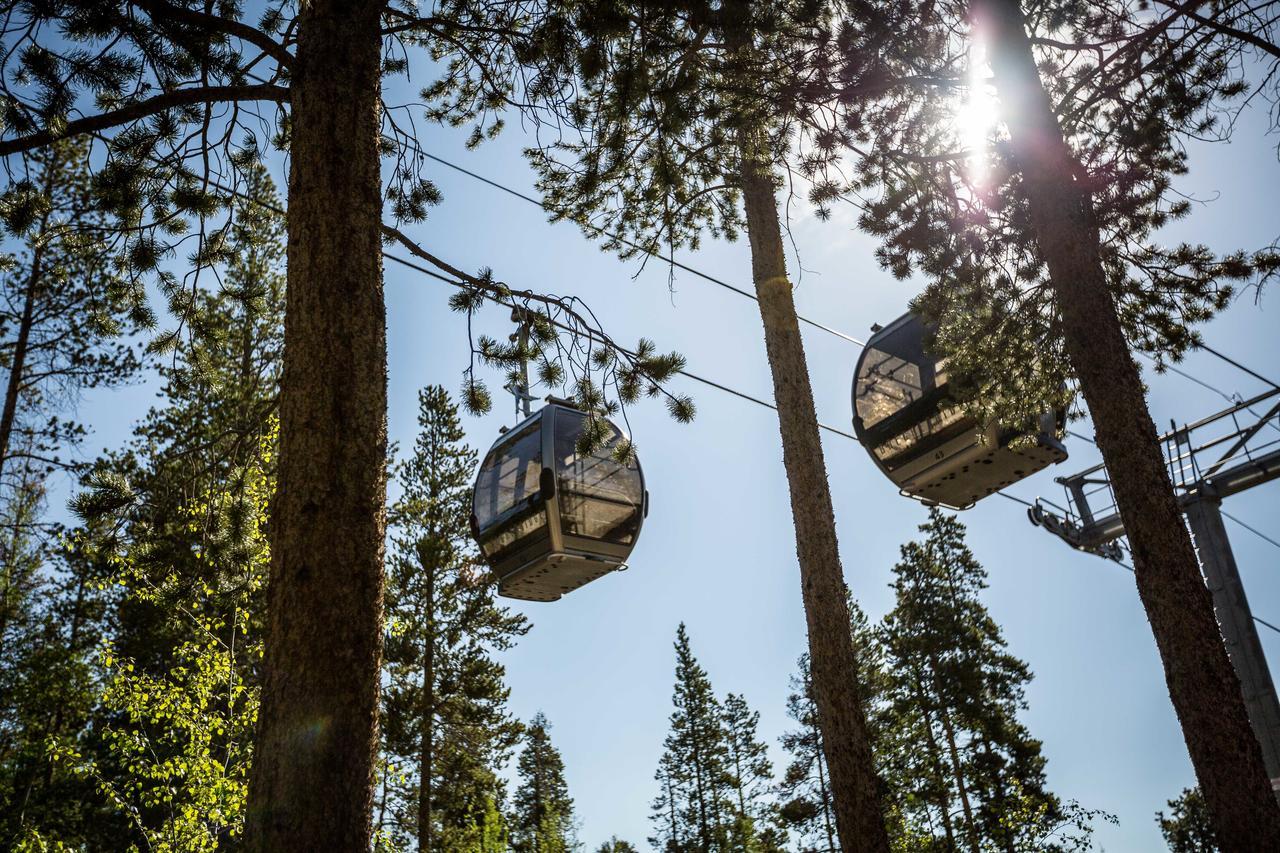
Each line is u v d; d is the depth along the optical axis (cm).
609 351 778
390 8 625
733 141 862
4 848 1683
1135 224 923
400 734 2703
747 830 4066
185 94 593
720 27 710
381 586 471
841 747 845
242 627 1391
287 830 411
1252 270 923
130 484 773
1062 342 957
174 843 1273
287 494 470
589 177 827
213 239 767
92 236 739
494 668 2897
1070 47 827
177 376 868
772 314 1003
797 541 929
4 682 2195
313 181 523
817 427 970
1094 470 1881
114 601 2409
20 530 2058
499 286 714
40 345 1939
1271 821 596
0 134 625
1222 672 634
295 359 494
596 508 1377
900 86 821
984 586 3819
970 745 3634
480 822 2795
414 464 2978
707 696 4406
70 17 601
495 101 794
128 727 1570
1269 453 1574
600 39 700
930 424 1270
